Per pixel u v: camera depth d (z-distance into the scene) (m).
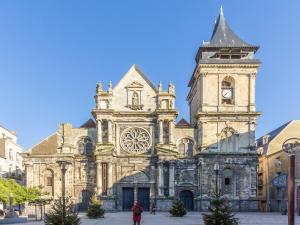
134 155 74.75
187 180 73.94
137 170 74.69
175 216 55.50
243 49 76.44
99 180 72.31
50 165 75.69
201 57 77.44
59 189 75.00
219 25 80.50
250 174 72.81
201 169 73.00
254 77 75.06
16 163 100.75
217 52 76.69
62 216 29.64
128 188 74.50
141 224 41.00
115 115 75.62
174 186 73.00
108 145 73.25
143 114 75.62
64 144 76.06
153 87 76.88
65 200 31.81
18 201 62.75
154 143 75.38
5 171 92.44
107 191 72.31
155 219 49.56
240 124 74.06
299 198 64.50
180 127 76.06
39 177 75.69
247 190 72.56
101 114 74.62
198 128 75.50
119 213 65.50
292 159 24.53
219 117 74.00
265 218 52.81
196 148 75.19
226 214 29.84
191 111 90.88
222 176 73.00
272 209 80.12
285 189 72.12
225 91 75.69
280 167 80.56
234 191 72.56
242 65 74.88
